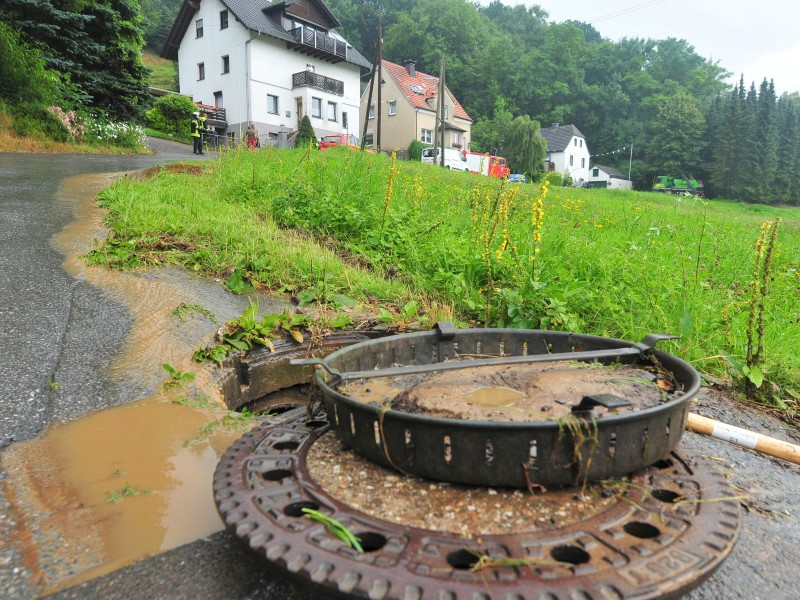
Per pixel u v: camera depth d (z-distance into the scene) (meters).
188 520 1.66
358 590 1.05
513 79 83.69
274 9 34.31
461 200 7.58
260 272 4.44
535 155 60.47
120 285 3.94
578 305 4.09
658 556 1.17
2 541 1.53
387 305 4.15
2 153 13.23
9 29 16.62
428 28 81.81
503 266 4.36
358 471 1.54
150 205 6.08
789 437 2.65
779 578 1.52
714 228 9.01
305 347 3.33
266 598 1.32
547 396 1.70
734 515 1.35
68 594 1.34
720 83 101.44
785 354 3.46
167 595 1.34
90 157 14.47
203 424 2.30
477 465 1.37
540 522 1.30
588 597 1.04
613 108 92.19
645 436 1.43
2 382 2.51
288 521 1.28
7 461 1.94
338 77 38.75
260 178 7.81
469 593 1.04
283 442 1.74
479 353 2.33
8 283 3.75
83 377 2.66
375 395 1.85
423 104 49.06
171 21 76.94
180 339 3.18
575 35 91.75
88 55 19.80
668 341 3.55
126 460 2.00
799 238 10.60
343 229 6.05
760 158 71.75
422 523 1.29
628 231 7.07
